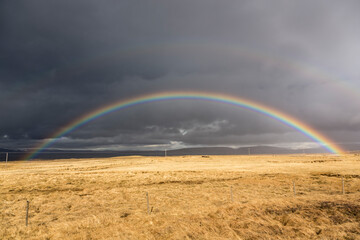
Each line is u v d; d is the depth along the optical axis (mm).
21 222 19781
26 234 16719
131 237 14516
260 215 18562
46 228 17828
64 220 20219
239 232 15188
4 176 46000
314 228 15734
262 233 15094
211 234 14875
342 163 75562
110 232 15586
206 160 114875
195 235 14648
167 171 56562
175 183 42344
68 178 45125
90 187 38938
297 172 52969
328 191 31750
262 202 22203
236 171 55969
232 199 26203
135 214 21578
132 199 29047
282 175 48906
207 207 22250
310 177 45688
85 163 98312
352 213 18641
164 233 15094
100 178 46062
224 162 96750
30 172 56000
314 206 20453
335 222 17016
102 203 26906
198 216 18484
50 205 26000
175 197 29828
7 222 19750
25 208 24781
